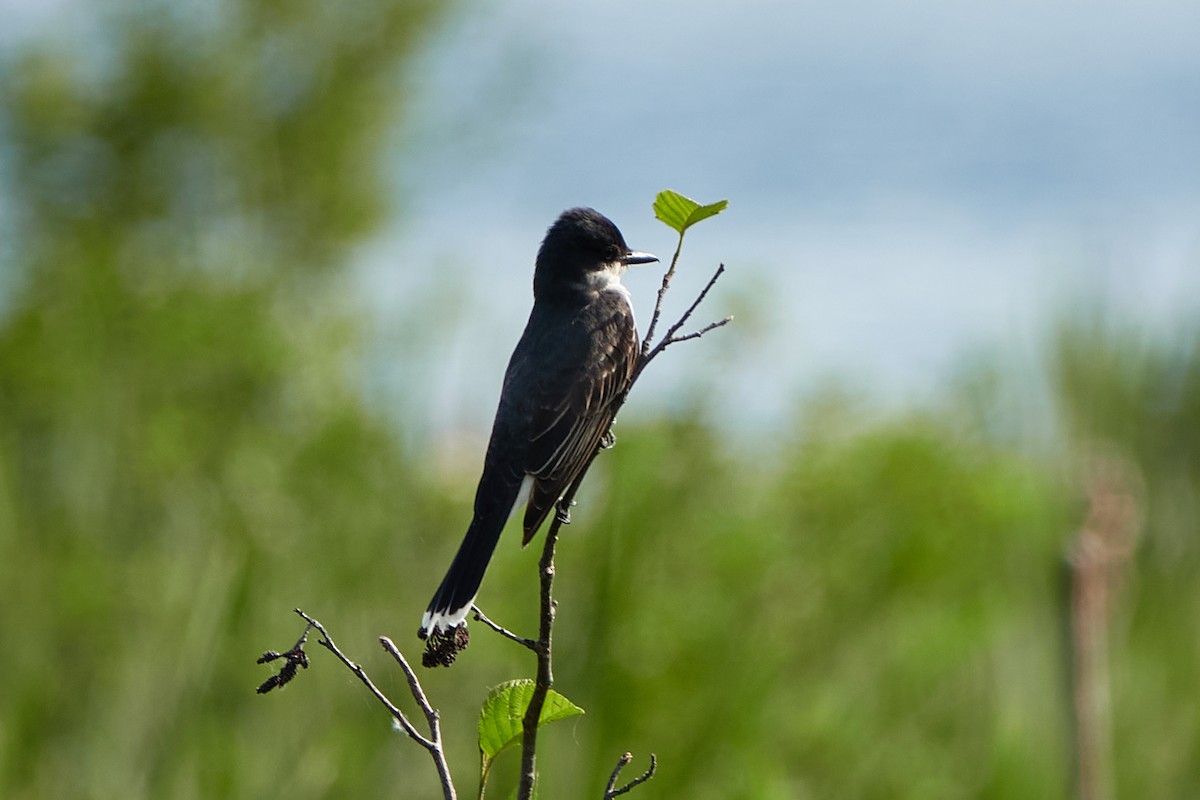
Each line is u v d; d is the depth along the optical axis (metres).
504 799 9.15
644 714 9.92
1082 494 9.01
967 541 10.45
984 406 9.86
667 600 10.12
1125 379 8.91
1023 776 9.35
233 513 11.84
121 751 10.73
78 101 21.22
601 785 9.59
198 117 21.38
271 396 13.38
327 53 21.89
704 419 10.92
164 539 11.99
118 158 21.19
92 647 11.26
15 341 14.29
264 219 21.16
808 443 11.38
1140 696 9.58
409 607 11.59
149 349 13.69
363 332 13.62
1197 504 9.03
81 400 13.09
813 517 11.08
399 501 12.24
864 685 10.77
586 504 10.35
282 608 11.30
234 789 10.46
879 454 10.99
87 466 12.64
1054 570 9.27
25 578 11.59
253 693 10.95
